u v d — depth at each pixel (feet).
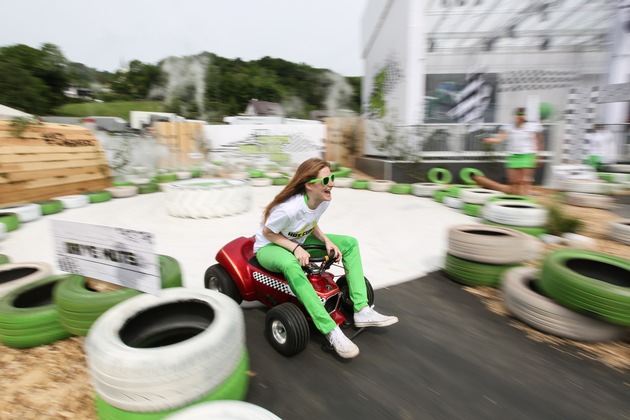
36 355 8.08
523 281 10.20
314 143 52.39
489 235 12.62
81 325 7.93
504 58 37.63
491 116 38.93
